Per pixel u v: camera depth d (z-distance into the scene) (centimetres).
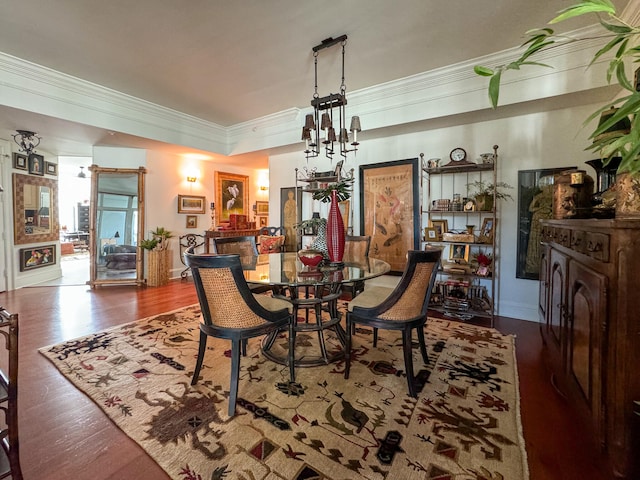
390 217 421
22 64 311
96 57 304
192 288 488
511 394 190
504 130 342
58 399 185
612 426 125
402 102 362
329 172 422
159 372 217
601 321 130
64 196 1108
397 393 192
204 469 134
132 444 149
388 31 261
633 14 221
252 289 283
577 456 141
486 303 337
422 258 189
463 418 167
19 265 493
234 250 319
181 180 571
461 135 368
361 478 129
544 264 245
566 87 276
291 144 479
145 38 271
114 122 398
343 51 287
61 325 314
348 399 185
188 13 238
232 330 179
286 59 306
